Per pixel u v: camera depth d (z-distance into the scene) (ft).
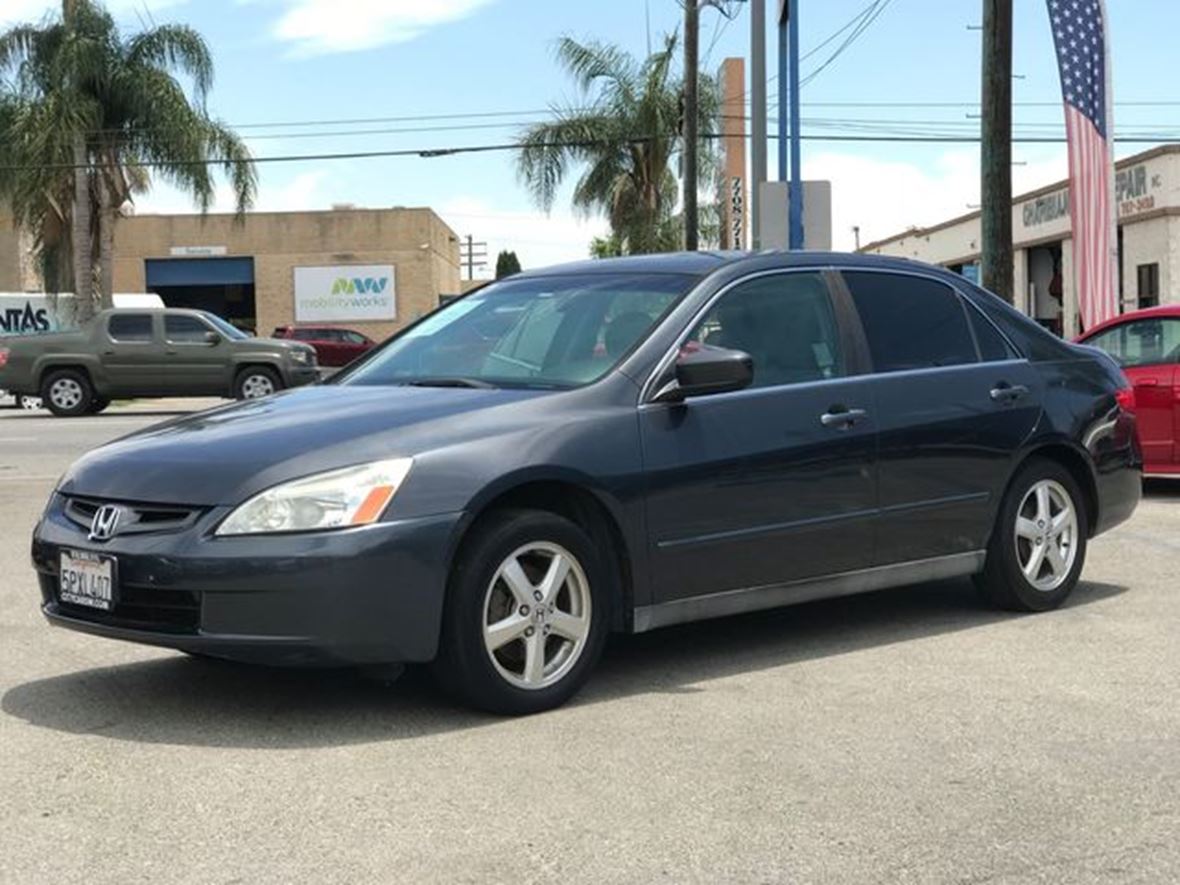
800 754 15.01
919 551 20.30
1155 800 13.61
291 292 173.27
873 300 20.51
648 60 113.80
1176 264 102.37
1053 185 126.72
